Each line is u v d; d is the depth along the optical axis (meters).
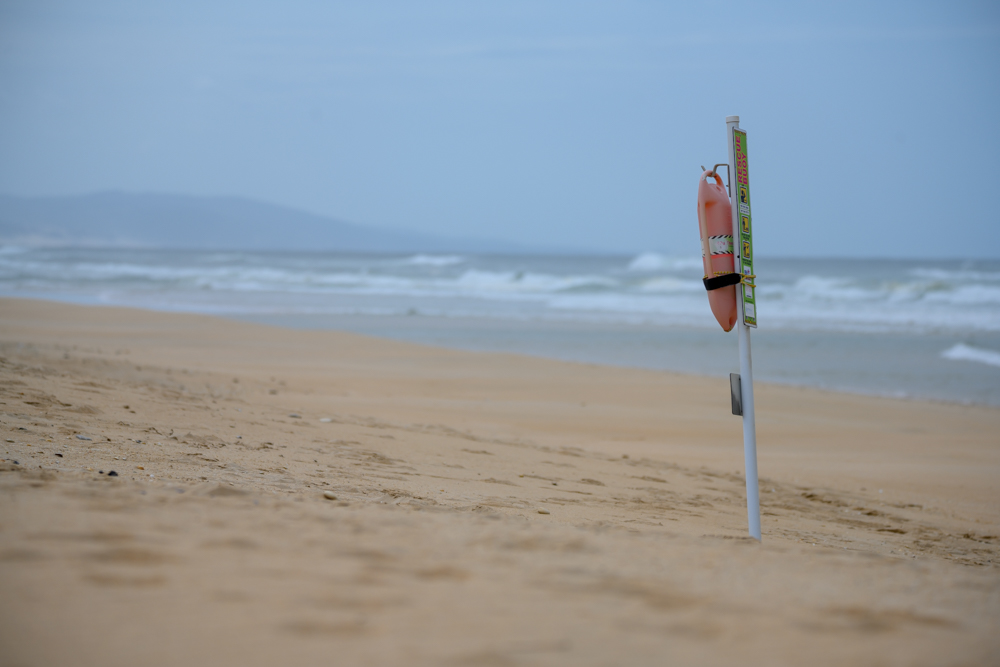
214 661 1.92
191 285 52.22
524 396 15.66
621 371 18.94
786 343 25.91
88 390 8.76
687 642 2.23
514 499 6.21
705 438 12.52
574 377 17.94
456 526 3.71
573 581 2.81
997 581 3.26
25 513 3.15
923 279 58.03
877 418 14.58
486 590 2.63
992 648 2.33
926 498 9.22
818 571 3.27
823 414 14.83
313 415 10.07
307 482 5.59
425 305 39.56
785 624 2.44
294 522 3.47
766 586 2.92
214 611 2.25
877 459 11.43
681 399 15.74
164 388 10.35
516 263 106.94
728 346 25.06
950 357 22.86
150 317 27.41
